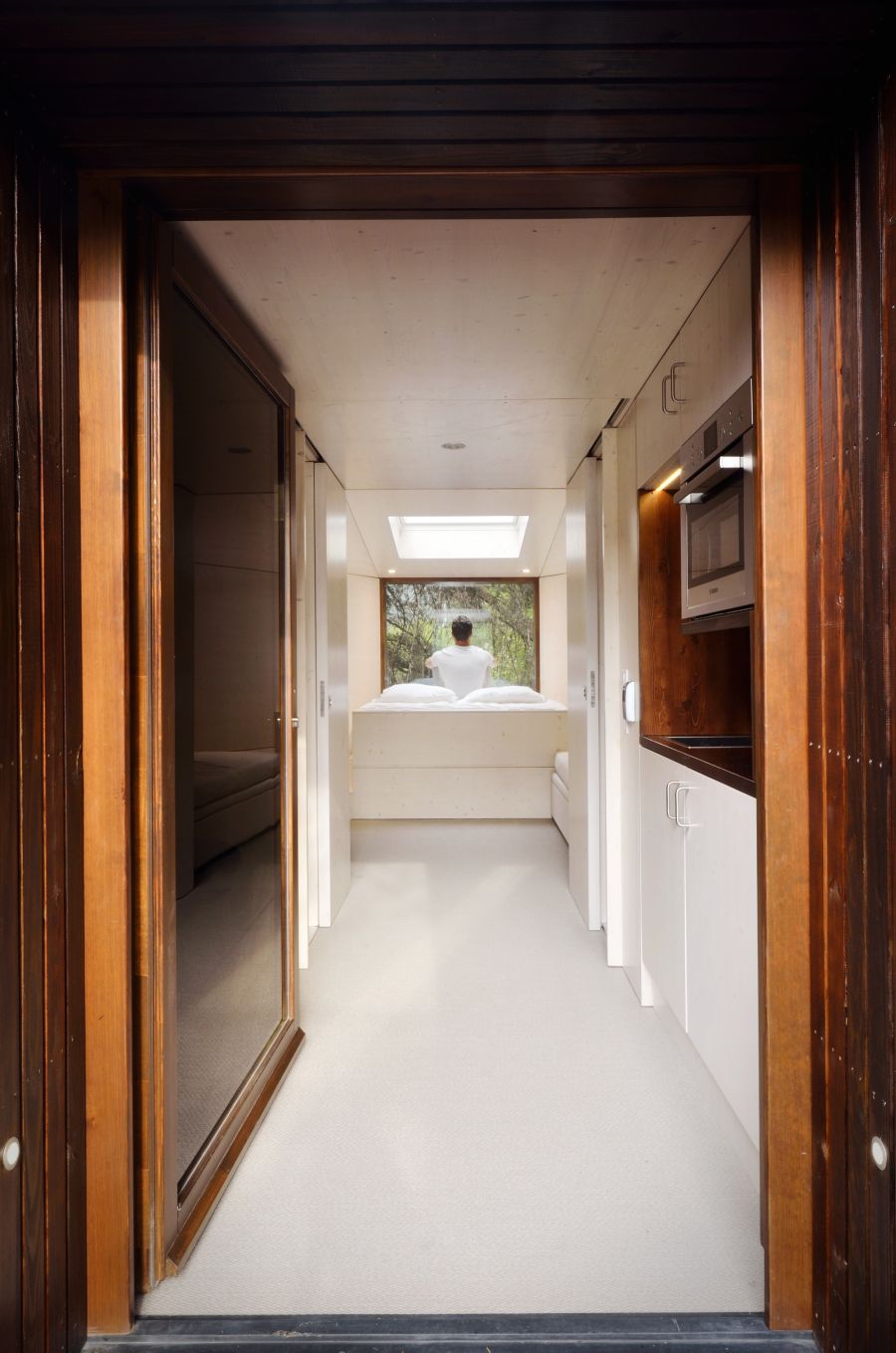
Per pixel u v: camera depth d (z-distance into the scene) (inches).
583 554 149.9
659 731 115.1
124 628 59.6
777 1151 59.2
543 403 122.1
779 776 60.1
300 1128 85.6
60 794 55.6
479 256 76.9
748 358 72.2
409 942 142.3
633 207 63.4
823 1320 57.0
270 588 101.5
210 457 80.9
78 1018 57.9
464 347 100.0
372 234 72.2
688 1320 59.3
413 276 80.5
